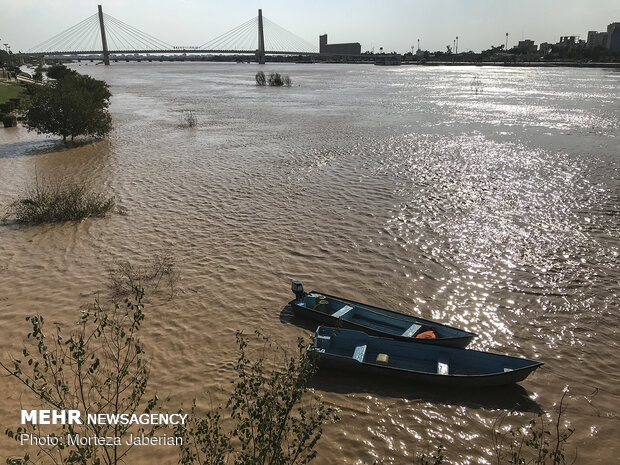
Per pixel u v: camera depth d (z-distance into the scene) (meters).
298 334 11.02
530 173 24.52
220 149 31.14
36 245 15.78
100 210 18.66
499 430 8.34
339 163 27.20
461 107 53.75
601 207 19.31
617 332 11.21
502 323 11.59
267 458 7.27
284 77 118.50
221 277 13.72
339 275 13.93
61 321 11.31
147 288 13.01
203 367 9.83
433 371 9.66
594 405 8.95
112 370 9.56
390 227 17.47
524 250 15.51
